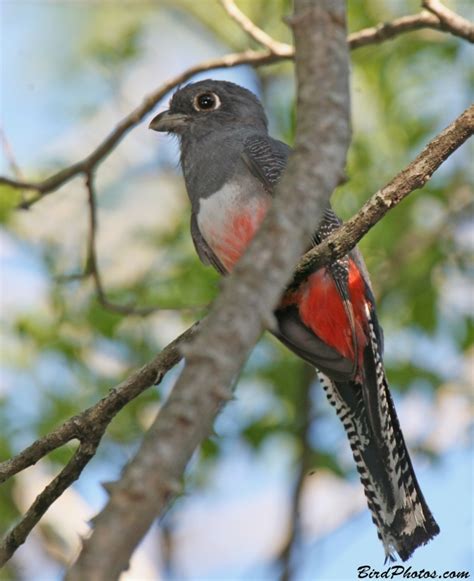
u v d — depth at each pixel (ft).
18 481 42.83
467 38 33.86
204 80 38.22
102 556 12.84
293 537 42.06
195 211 34.96
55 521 42.88
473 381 48.29
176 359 25.16
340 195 45.27
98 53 52.13
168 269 46.96
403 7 48.44
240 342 14.11
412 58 47.47
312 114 15.96
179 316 45.44
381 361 30.81
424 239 47.96
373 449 29.32
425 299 46.88
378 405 29.63
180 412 13.69
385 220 47.29
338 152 15.75
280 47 36.24
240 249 33.42
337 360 30.12
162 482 13.30
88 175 36.86
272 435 45.27
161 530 45.98
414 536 27.73
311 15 16.57
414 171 23.41
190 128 36.65
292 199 15.20
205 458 44.52
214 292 45.42
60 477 25.29
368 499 28.76
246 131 35.55
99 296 36.70
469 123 22.70
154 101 36.47
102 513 13.19
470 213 48.14
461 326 47.52
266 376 46.32
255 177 33.45
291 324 30.50
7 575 42.16
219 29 53.67
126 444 43.32
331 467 44.83
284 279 14.67
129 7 54.90
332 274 29.86
